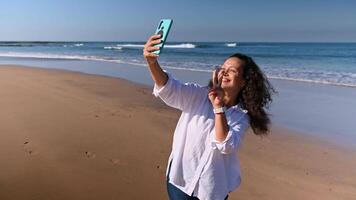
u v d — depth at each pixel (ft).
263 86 7.89
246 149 20.39
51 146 18.85
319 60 99.96
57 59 105.40
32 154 17.63
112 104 30.22
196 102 7.78
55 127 22.33
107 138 20.56
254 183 15.93
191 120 7.71
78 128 22.29
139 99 33.12
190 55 124.47
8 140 19.62
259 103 7.80
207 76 54.65
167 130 22.67
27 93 34.32
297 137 23.22
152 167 16.80
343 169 18.01
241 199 14.40
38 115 25.31
